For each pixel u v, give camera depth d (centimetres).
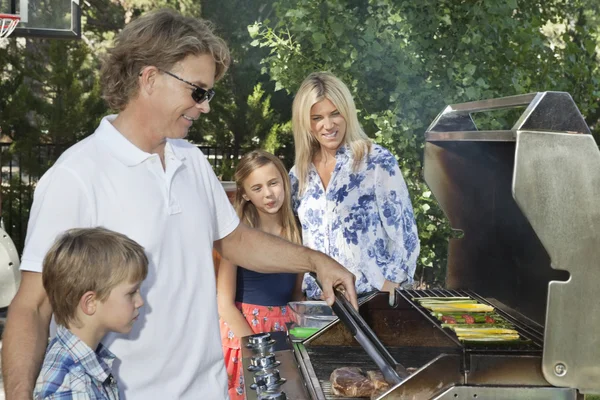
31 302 179
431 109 567
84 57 934
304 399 202
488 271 250
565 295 176
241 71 1030
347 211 337
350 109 337
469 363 177
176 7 1094
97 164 186
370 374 207
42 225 180
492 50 578
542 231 175
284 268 236
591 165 174
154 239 190
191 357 200
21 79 946
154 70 186
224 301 323
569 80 643
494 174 241
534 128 174
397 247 334
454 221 256
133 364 189
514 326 211
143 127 192
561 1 673
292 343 249
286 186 340
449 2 560
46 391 170
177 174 202
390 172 335
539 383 178
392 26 564
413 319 244
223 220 228
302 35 575
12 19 662
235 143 1030
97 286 174
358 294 334
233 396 326
